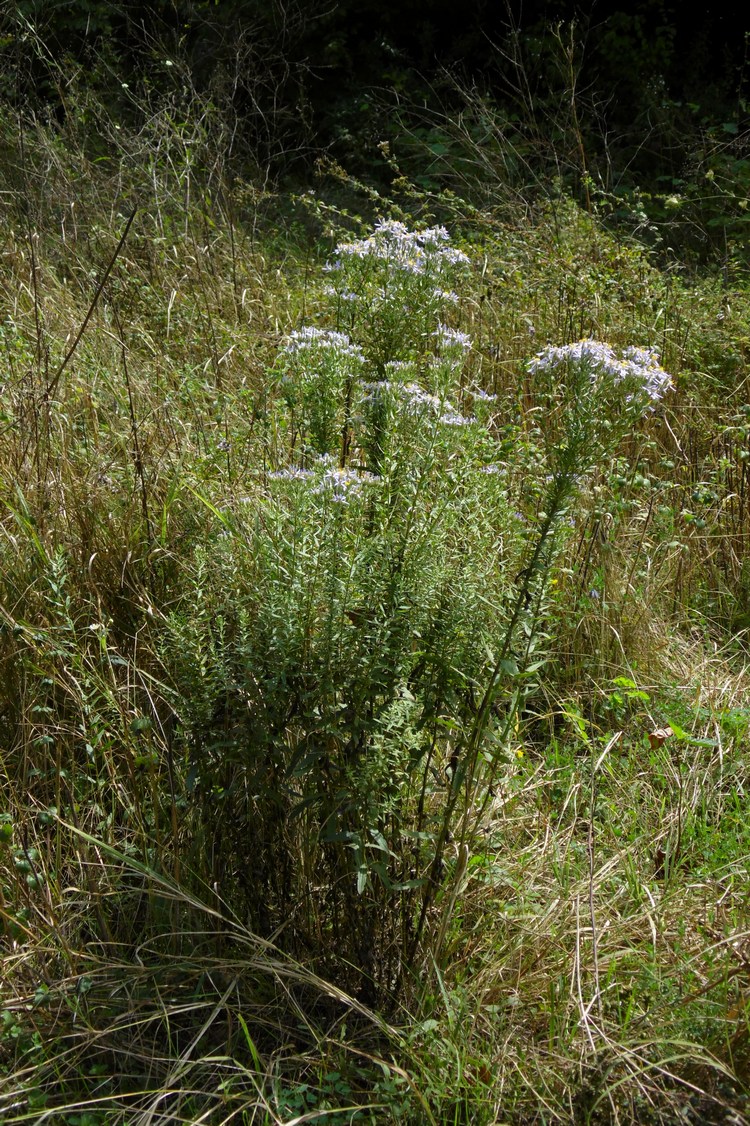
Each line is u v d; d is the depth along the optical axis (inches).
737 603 162.7
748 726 133.8
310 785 92.1
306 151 403.2
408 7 439.8
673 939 100.4
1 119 278.7
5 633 116.3
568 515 103.9
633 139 401.4
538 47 410.6
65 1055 89.7
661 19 438.3
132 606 125.2
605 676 144.3
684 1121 81.2
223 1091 85.5
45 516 133.3
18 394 154.8
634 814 120.1
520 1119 84.7
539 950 98.8
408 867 96.2
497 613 96.7
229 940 97.5
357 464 114.7
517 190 295.6
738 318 224.7
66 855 106.7
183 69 315.9
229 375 191.2
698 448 186.4
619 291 230.1
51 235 238.4
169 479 142.3
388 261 114.9
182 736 101.7
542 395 173.2
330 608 89.8
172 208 258.1
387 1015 94.4
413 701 93.4
